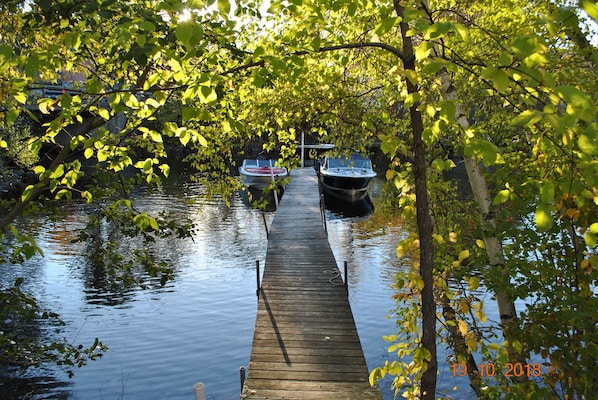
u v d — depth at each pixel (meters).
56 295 10.29
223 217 19.42
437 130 2.04
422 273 2.38
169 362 7.56
